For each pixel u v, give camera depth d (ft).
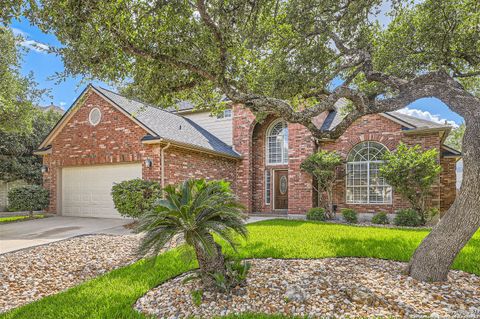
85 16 14.49
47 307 13.93
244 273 15.20
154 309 13.47
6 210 65.26
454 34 23.59
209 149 48.01
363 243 24.85
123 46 15.80
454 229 15.52
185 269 18.45
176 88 20.74
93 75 17.13
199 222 14.39
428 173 37.83
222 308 13.17
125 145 43.55
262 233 30.22
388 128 44.60
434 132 41.86
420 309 12.55
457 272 17.21
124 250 24.98
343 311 12.50
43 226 38.14
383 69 26.12
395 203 43.65
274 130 57.93
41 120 72.02
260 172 58.08
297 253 21.67
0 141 63.77
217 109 24.49
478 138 15.37
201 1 15.85
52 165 49.34
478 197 15.01
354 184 46.83
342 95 20.12
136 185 37.01
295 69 25.96
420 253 16.42
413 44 25.32
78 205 47.91
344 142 47.70
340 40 25.16
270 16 20.26
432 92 17.94
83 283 17.22
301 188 48.65
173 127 49.08
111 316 12.74
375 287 14.89
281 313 12.44
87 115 46.78
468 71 27.63
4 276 19.30
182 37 17.13
